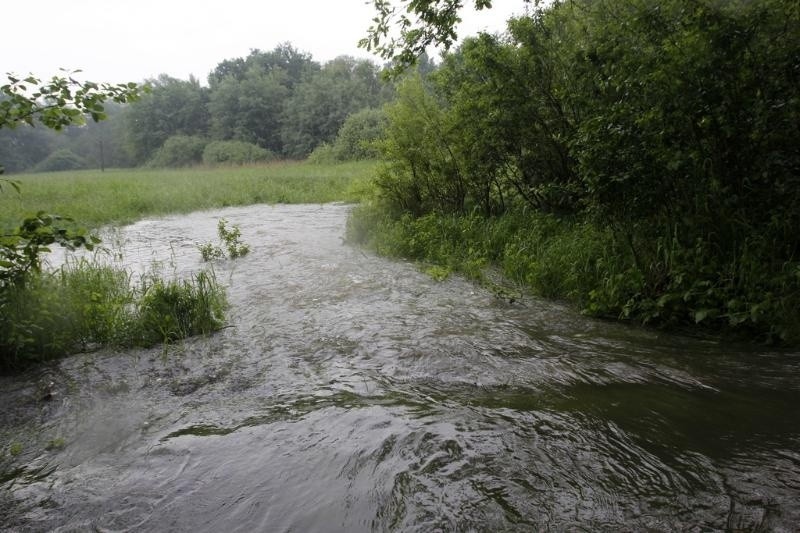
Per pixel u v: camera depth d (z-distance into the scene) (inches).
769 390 136.6
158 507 98.0
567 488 98.0
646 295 198.5
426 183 411.2
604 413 126.9
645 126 198.1
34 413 139.9
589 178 211.8
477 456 109.4
